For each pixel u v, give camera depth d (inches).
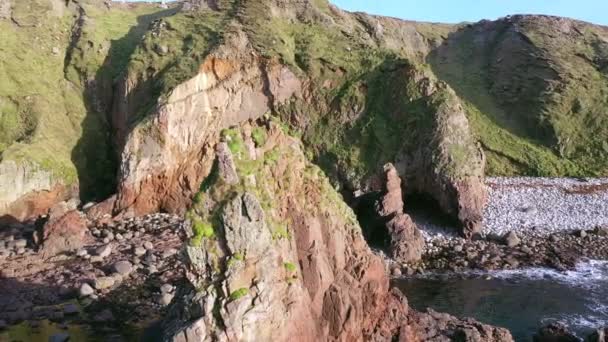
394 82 2222.0
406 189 2087.8
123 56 2389.3
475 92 3051.2
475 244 1797.5
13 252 1386.6
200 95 1974.7
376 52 2348.7
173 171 1872.5
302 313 563.2
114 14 2650.1
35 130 2004.2
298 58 2340.1
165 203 1861.5
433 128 2044.8
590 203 2172.7
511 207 2127.2
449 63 3284.9
